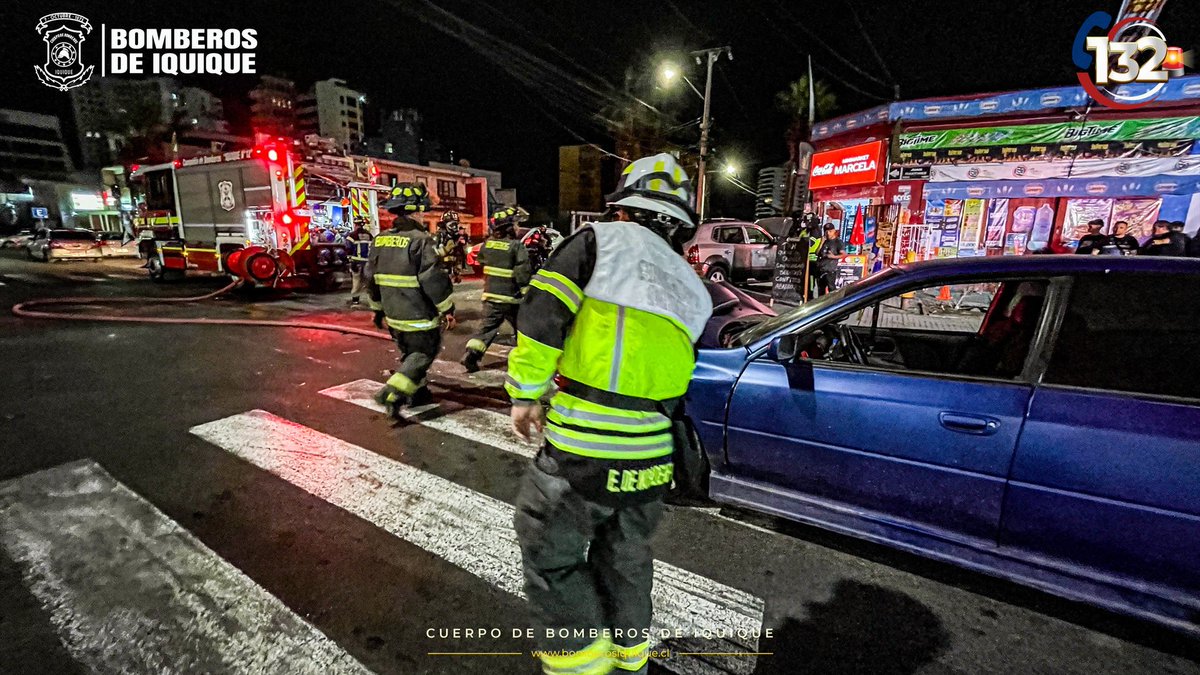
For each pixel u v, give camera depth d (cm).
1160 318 215
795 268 1007
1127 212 1050
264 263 1084
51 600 229
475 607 233
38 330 762
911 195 1194
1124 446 205
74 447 381
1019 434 219
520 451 389
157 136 3475
